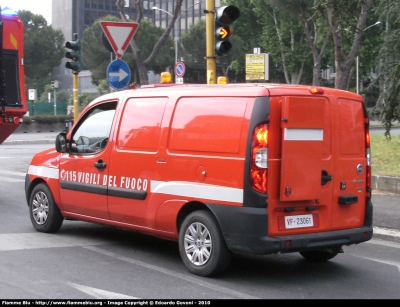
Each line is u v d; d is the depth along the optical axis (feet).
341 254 26.94
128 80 40.73
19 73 43.73
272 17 166.09
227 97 21.45
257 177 20.29
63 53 244.83
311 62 171.22
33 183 30.25
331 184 22.02
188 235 22.29
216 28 36.35
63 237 28.66
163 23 293.02
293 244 20.67
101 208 26.09
